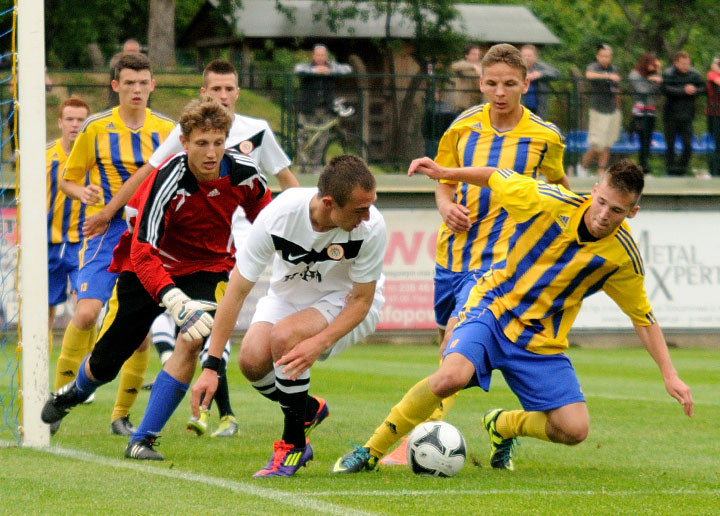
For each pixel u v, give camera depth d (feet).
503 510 42.37
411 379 105.29
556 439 53.31
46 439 60.34
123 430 66.18
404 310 151.12
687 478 52.54
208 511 41.09
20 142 59.26
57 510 41.24
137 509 41.45
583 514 42.04
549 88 163.12
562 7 340.39
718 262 155.84
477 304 53.47
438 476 51.60
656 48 293.84
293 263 50.14
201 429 64.69
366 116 159.74
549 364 52.95
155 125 75.46
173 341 86.94
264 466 53.62
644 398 92.99
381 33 220.84
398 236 151.23
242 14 231.09
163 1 229.25
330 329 49.57
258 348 52.19
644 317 51.90
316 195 48.37
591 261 50.75
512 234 56.90
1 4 229.04
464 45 219.00
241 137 73.10
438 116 157.99
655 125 164.86
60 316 142.41
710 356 139.54
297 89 159.12
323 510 41.45
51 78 153.07
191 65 281.33
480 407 85.05
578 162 164.35
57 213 89.35
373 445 52.49
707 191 154.81
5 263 123.65
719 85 166.30
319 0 226.79
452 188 63.10
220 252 58.08
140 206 52.95
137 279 55.98
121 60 74.33
